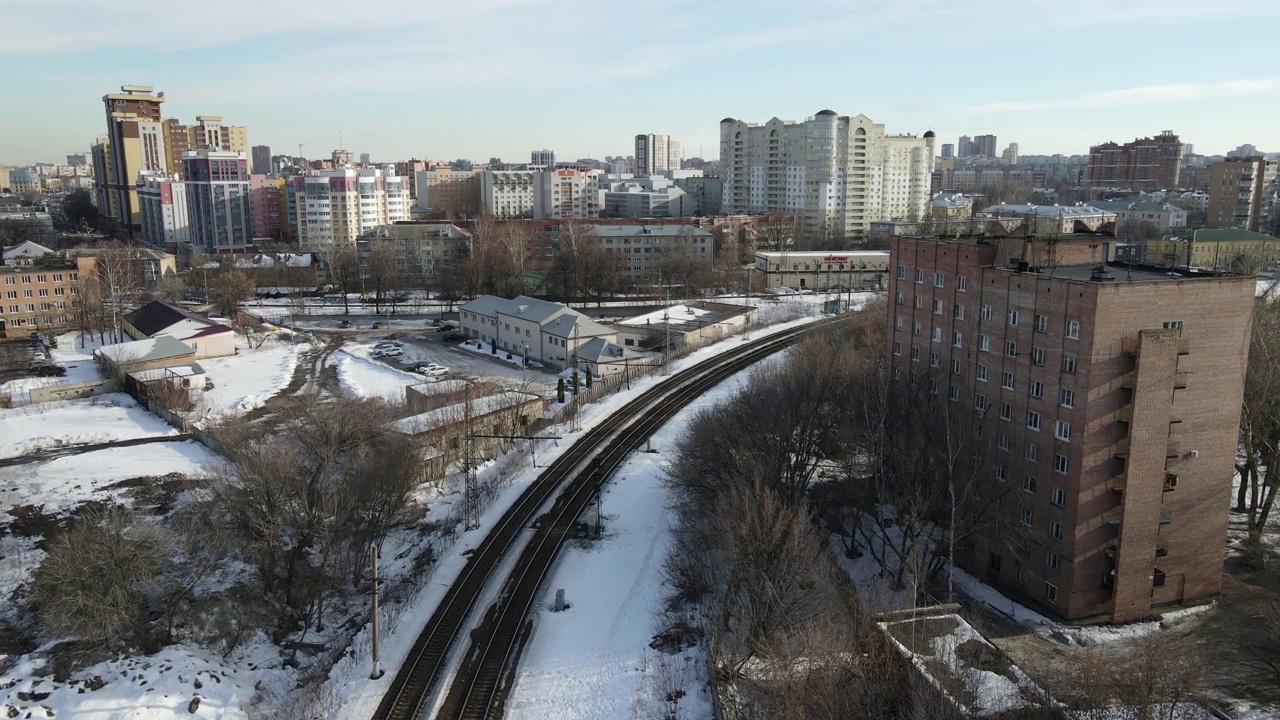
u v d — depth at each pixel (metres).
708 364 132.50
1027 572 67.06
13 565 72.88
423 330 175.88
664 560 71.69
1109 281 60.56
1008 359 68.31
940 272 76.88
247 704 55.94
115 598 60.06
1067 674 53.03
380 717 53.03
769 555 57.81
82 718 52.09
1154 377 60.16
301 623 66.50
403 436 87.12
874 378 81.25
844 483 78.19
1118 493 62.16
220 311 191.12
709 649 56.53
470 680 56.72
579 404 112.62
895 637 53.22
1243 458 87.00
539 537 76.62
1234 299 61.91
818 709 48.00
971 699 46.66
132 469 92.31
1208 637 58.91
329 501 72.44
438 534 78.25
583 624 63.12
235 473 82.25
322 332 173.88
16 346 154.88
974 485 68.56
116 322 163.75
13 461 95.94
